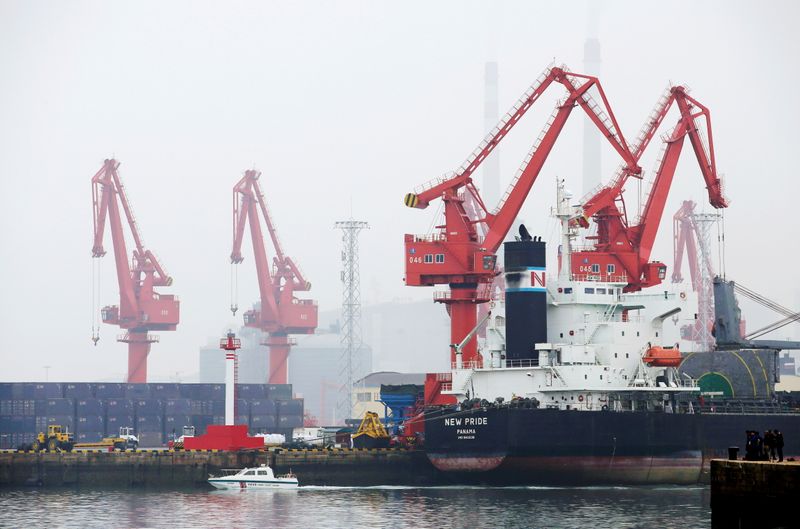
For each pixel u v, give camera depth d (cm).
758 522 13188
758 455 13762
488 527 18750
